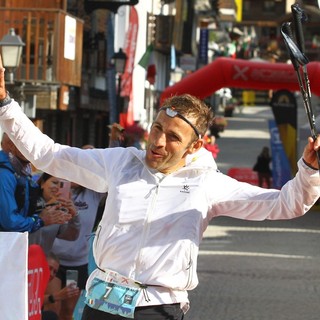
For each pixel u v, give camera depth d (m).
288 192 8.95
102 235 9.02
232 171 60.09
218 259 29.39
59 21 38.22
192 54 94.75
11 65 27.94
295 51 8.84
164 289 8.87
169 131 8.95
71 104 50.69
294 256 30.61
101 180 9.17
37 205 14.66
